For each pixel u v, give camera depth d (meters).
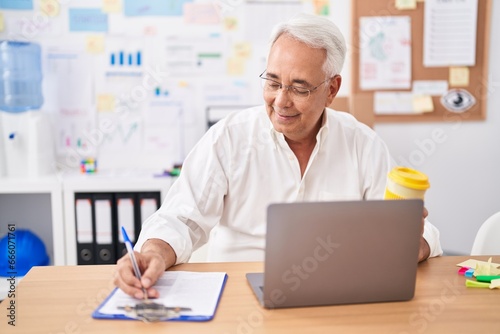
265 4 2.49
